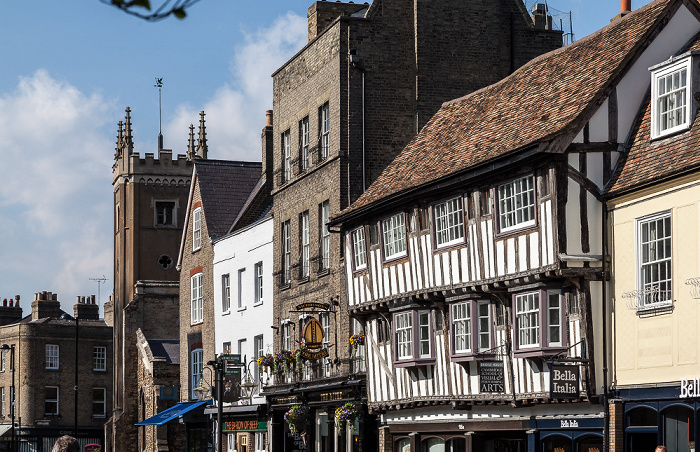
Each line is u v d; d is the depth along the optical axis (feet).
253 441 142.20
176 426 177.37
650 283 72.59
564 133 75.92
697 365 67.56
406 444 103.91
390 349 102.01
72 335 272.72
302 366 124.88
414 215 96.58
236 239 149.28
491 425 89.04
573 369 75.51
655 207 72.08
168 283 200.23
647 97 78.54
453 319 91.09
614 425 74.38
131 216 228.02
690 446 68.69
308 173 125.49
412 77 120.16
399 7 120.57
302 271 127.54
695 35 80.38
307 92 127.13
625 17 85.25
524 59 124.36
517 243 81.61
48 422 266.77
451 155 94.17
